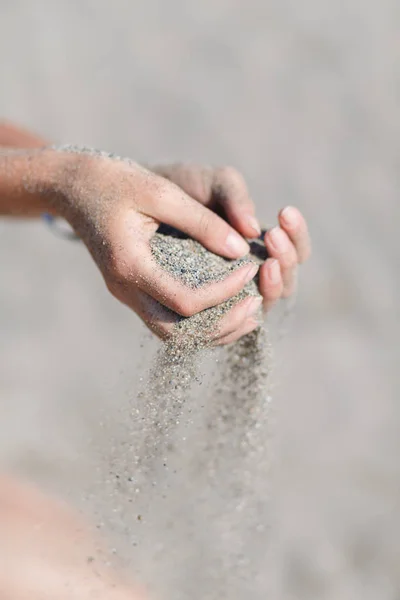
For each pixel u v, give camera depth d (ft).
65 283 18.66
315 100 23.49
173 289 6.55
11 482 10.70
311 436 15.15
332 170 21.40
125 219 6.80
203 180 8.02
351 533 13.41
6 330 17.24
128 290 6.83
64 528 9.84
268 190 20.68
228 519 9.45
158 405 6.84
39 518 9.92
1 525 9.59
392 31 25.82
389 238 19.76
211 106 23.16
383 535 13.43
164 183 6.91
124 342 17.11
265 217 19.76
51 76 23.75
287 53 24.98
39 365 16.53
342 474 14.46
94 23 25.89
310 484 14.21
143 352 7.61
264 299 7.27
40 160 7.49
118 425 7.35
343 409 15.72
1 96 22.90
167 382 6.75
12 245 19.58
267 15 26.25
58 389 15.94
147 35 25.49
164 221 6.96
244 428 8.52
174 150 21.79
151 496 8.12
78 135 22.03
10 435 14.75
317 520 13.61
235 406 8.38
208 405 8.43
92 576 9.16
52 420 15.19
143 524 8.84
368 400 15.94
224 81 24.02
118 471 7.30
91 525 9.93
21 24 25.53
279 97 23.53
